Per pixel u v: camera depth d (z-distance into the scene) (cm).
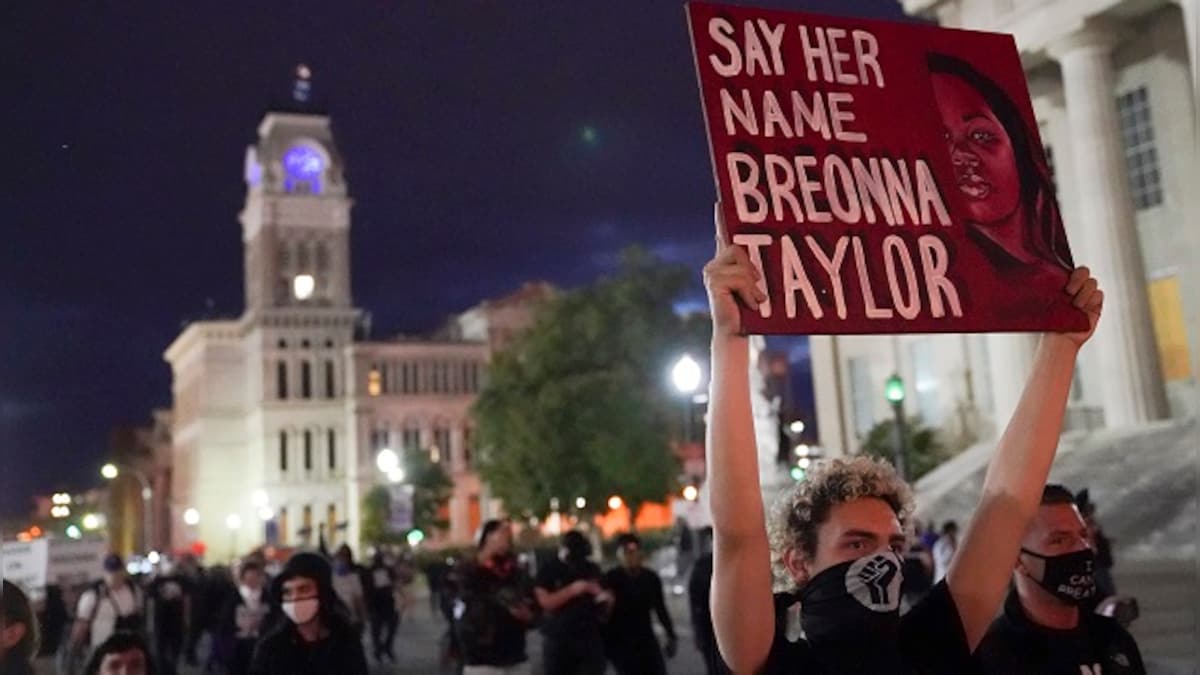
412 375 10244
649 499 5225
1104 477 3241
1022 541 367
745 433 286
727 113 331
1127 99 4147
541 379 5303
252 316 10338
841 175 338
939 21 4459
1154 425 3450
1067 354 351
